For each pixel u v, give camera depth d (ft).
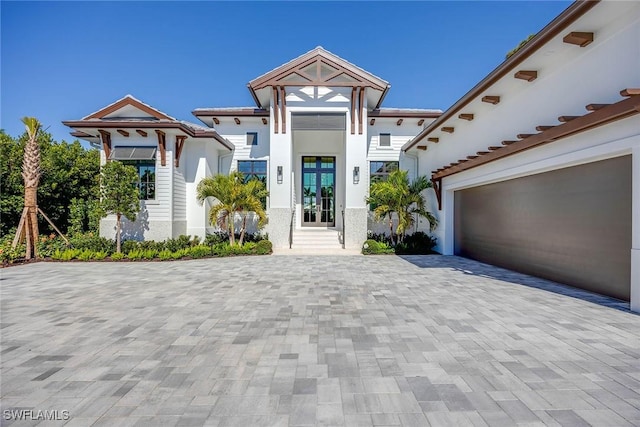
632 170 16.52
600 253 20.01
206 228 45.21
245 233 47.26
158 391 9.29
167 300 19.52
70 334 13.92
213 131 42.93
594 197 20.36
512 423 7.75
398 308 17.67
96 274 28.09
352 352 11.92
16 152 46.47
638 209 16.20
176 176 42.32
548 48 20.67
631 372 10.34
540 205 25.40
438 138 41.88
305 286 23.21
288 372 10.39
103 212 37.17
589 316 15.99
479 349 12.14
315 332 14.05
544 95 23.27
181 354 11.84
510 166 26.71
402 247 40.47
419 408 8.38
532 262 26.35
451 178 38.50
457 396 8.94
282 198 45.47
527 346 12.40
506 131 27.71
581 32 18.85
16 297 20.31
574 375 10.12
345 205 45.52
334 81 45.85
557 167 22.48
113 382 9.81
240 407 8.45
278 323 15.26
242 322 15.43
